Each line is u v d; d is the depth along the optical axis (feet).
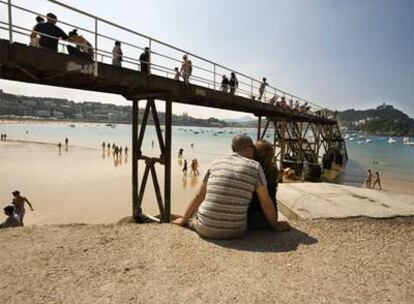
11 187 68.39
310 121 89.10
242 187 11.42
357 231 13.52
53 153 140.05
